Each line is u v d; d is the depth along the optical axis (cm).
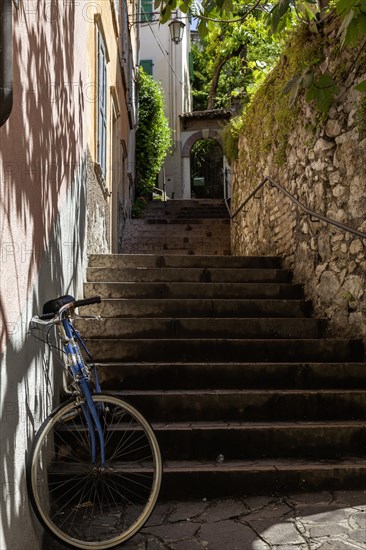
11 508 223
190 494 345
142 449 376
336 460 378
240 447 384
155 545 285
